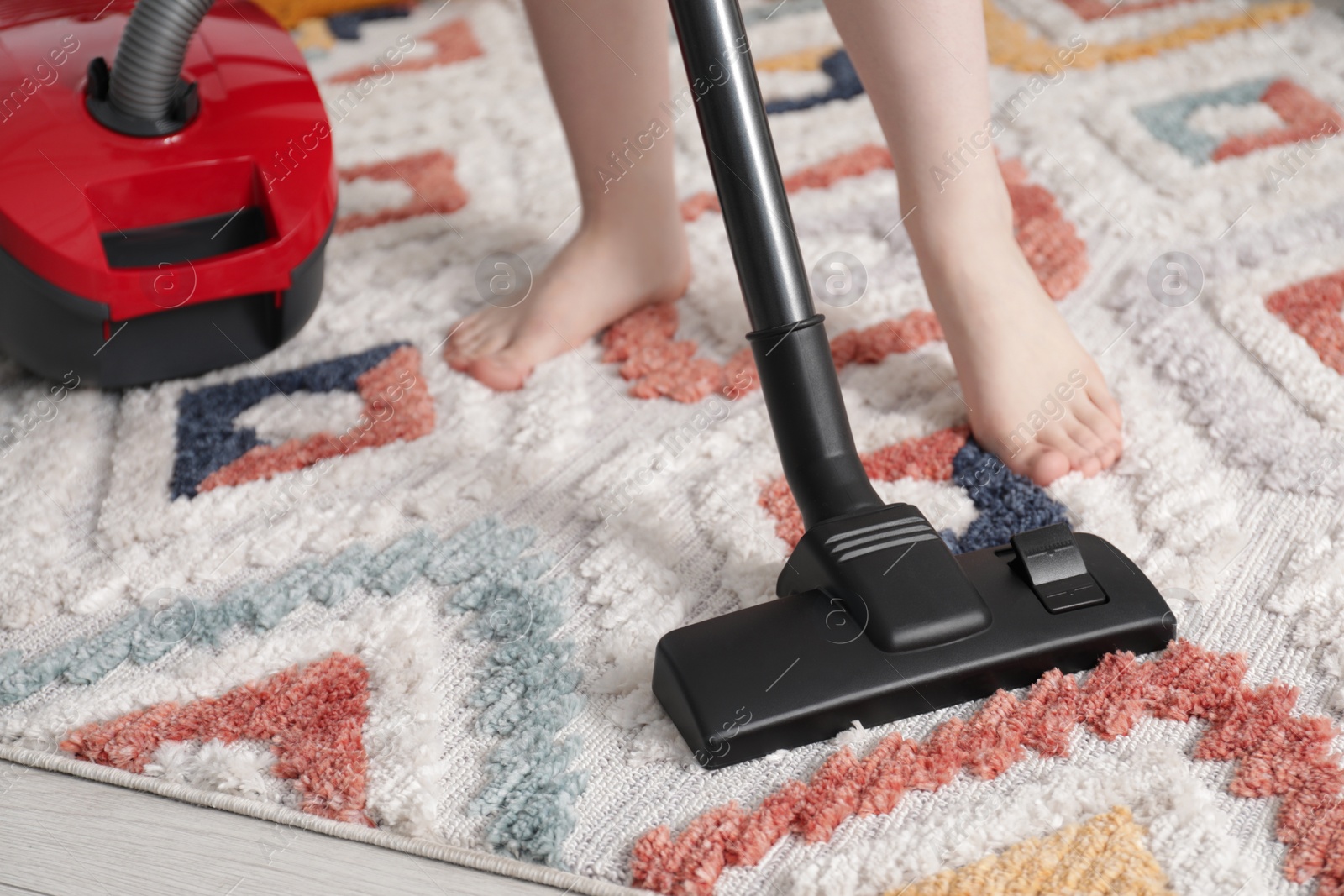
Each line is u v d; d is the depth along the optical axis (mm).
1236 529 773
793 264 674
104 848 586
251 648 718
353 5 1647
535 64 1501
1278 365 917
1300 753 607
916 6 741
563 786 620
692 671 632
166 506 833
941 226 823
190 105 886
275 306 947
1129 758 616
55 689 697
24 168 825
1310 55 1386
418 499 837
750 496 830
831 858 573
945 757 616
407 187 1240
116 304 850
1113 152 1234
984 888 548
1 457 884
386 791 617
